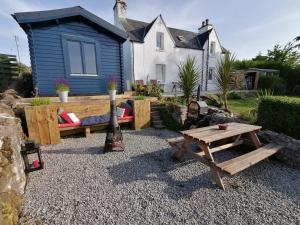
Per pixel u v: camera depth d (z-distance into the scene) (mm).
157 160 3520
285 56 19266
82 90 7023
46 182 2699
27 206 2156
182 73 6855
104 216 2021
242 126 3543
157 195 2404
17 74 7836
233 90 10852
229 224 1913
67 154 3795
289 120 3531
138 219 1983
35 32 5953
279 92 12844
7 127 2508
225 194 2428
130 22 12727
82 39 6770
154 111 6426
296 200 2291
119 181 2742
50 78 6363
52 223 1910
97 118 5223
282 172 3000
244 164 2562
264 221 1948
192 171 3061
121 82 7887
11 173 2107
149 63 11891
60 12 6020
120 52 7680
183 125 5652
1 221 1560
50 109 4305
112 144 3893
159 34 12438
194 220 1969
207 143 2699
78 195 2391
